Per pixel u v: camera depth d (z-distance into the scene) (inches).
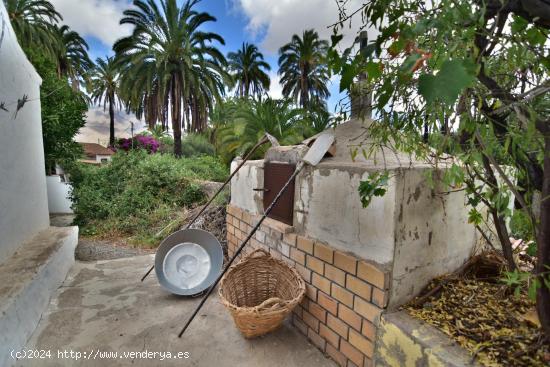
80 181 227.6
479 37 30.8
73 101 227.1
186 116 371.9
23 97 96.2
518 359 37.4
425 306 50.1
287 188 72.7
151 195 206.1
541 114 33.7
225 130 213.6
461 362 37.3
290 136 155.6
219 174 279.4
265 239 82.1
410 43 27.9
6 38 86.6
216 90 368.2
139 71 343.0
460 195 58.1
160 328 69.7
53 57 354.9
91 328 69.1
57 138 212.7
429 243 53.2
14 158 89.0
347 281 54.9
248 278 74.8
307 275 65.5
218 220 149.9
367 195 43.5
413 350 42.3
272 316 56.7
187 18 350.3
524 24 28.9
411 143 41.0
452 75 20.1
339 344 57.4
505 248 50.1
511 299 50.5
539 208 39.2
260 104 178.4
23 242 94.2
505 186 38.1
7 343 55.8
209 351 61.8
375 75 27.8
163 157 276.4
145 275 96.8
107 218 186.5
